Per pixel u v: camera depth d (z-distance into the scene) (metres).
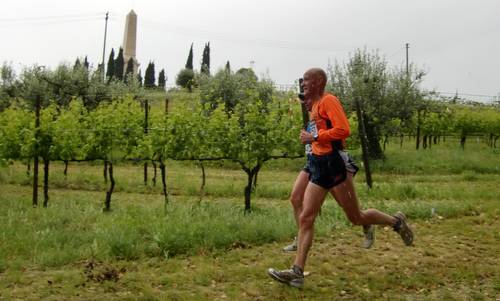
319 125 4.82
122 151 10.22
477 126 26.58
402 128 20.78
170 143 9.70
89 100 26.66
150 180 13.75
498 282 5.28
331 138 4.68
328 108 4.74
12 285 4.94
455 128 26.41
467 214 8.80
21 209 8.94
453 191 11.31
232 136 9.77
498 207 9.25
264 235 6.84
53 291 4.79
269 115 10.23
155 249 6.09
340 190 4.87
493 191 11.59
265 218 7.80
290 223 7.36
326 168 4.79
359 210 5.06
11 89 28.27
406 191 10.94
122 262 5.73
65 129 9.98
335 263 5.83
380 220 5.24
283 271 4.88
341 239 6.94
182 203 9.73
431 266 5.80
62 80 26.33
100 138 10.03
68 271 5.36
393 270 5.63
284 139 9.89
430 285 5.19
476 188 12.59
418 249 6.49
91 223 7.74
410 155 20.20
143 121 12.23
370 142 19.47
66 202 9.87
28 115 10.70
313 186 4.86
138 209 8.58
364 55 20.11
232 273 5.39
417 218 8.40
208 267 5.57
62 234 6.70
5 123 11.45
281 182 14.16
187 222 7.03
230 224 7.07
